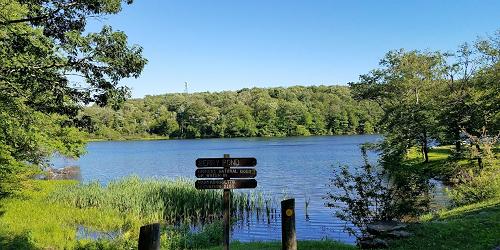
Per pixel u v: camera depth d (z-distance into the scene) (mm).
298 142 127438
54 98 17844
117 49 16656
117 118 186750
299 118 169000
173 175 57656
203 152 101375
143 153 106562
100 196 29797
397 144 44375
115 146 144375
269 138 156750
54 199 29781
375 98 66000
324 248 12523
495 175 20406
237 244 14742
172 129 181500
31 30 15297
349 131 163375
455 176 26422
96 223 23547
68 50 16406
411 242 11648
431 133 42656
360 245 12805
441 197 26375
